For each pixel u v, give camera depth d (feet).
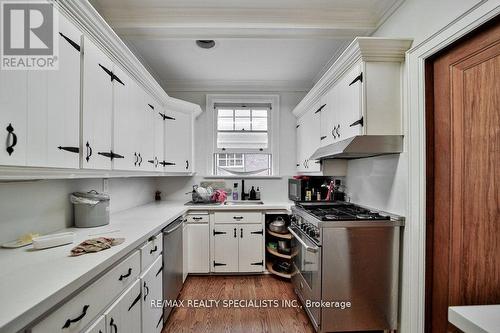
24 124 2.87
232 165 10.92
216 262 8.58
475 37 3.82
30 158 2.94
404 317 5.16
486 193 3.71
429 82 4.70
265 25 6.15
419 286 4.73
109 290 3.34
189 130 9.58
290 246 8.51
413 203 4.91
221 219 8.59
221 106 10.74
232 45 7.47
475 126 3.86
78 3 3.59
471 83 3.92
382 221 5.25
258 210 8.68
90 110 4.09
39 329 2.21
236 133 10.79
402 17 5.30
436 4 4.36
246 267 8.66
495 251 3.60
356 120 5.38
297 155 10.45
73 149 3.69
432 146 4.67
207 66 8.96
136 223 5.48
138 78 6.04
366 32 6.45
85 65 3.97
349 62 5.60
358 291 5.32
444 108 4.42
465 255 4.02
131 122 5.69
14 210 3.81
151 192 9.90
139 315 4.30
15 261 3.12
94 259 3.19
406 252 5.10
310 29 6.28
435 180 4.61
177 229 6.79
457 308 2.52
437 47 4.36
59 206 4.76
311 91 7.87
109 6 5.80
